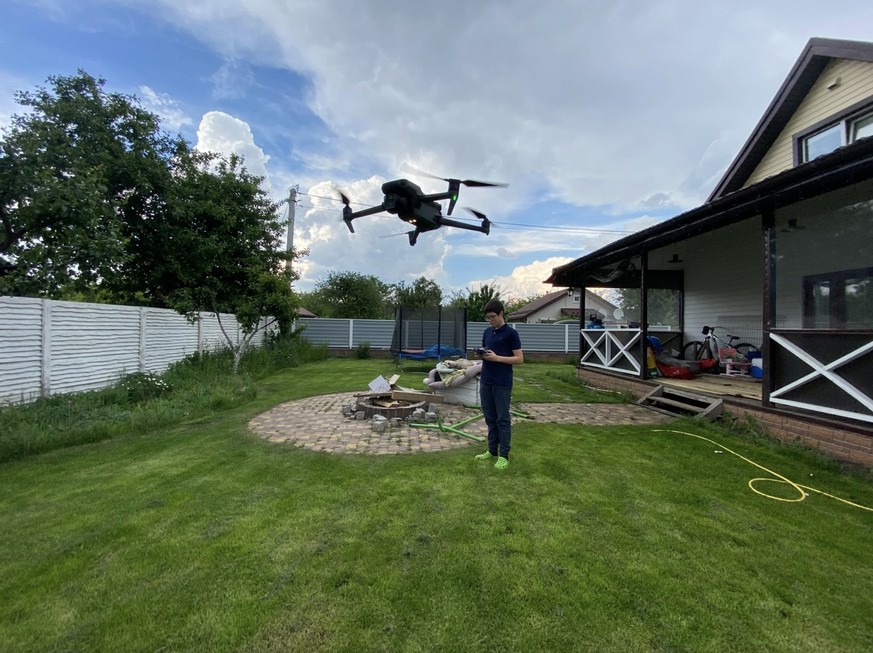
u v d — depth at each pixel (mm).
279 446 4664
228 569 2320
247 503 3160
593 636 1866
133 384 6875
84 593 2117
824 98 7238
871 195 5227
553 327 17344
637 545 2609
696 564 2418
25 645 1783
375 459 4207
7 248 6598
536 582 2229
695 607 2059
